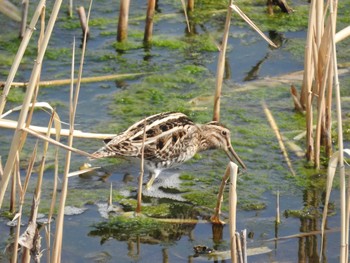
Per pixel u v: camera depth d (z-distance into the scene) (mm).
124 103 14164
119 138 11609
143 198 11539
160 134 11867
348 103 14188
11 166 7688
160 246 10398
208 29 16969
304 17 17516
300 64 15586
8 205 11039
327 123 12516
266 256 10117
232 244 8703
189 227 10836
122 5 16047
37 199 8312
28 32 7383
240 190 11789
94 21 17109
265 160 12625
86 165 12141
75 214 10984
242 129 13523
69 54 15789
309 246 10367
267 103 14320
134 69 15391
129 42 16375
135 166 12422
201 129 12703
